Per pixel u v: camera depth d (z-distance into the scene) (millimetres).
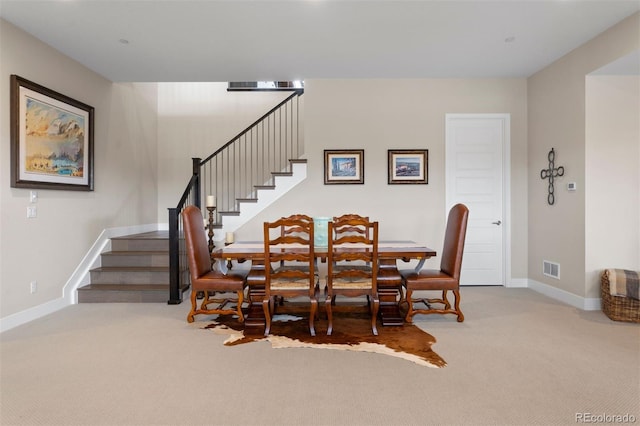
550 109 4312
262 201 4828
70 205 4031
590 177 3742
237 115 6383
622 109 3732
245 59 4070
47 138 3648
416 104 4828
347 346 2807
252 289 3336
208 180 6387
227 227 4828
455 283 3332
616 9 3049
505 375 2311
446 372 2357
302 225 3004
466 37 3562
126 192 5254
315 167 4828
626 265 3740
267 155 6371
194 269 3352
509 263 4832
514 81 4812
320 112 4809
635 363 2475
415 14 3115
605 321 3369
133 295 4098
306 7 2998
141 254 4531
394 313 3336
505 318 3469
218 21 3217
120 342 2887
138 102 5617
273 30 3391
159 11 3047
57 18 3158
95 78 4496
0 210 3143
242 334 3076
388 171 4816
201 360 2551
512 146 4828
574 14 3127
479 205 4879
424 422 1826
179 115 6371
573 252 3928
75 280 4102
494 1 2920
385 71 4512
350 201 4828
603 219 3752
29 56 3455
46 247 3666
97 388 2160
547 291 4383
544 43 3709
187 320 3406
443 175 4844
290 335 3047
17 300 3305
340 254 3055
